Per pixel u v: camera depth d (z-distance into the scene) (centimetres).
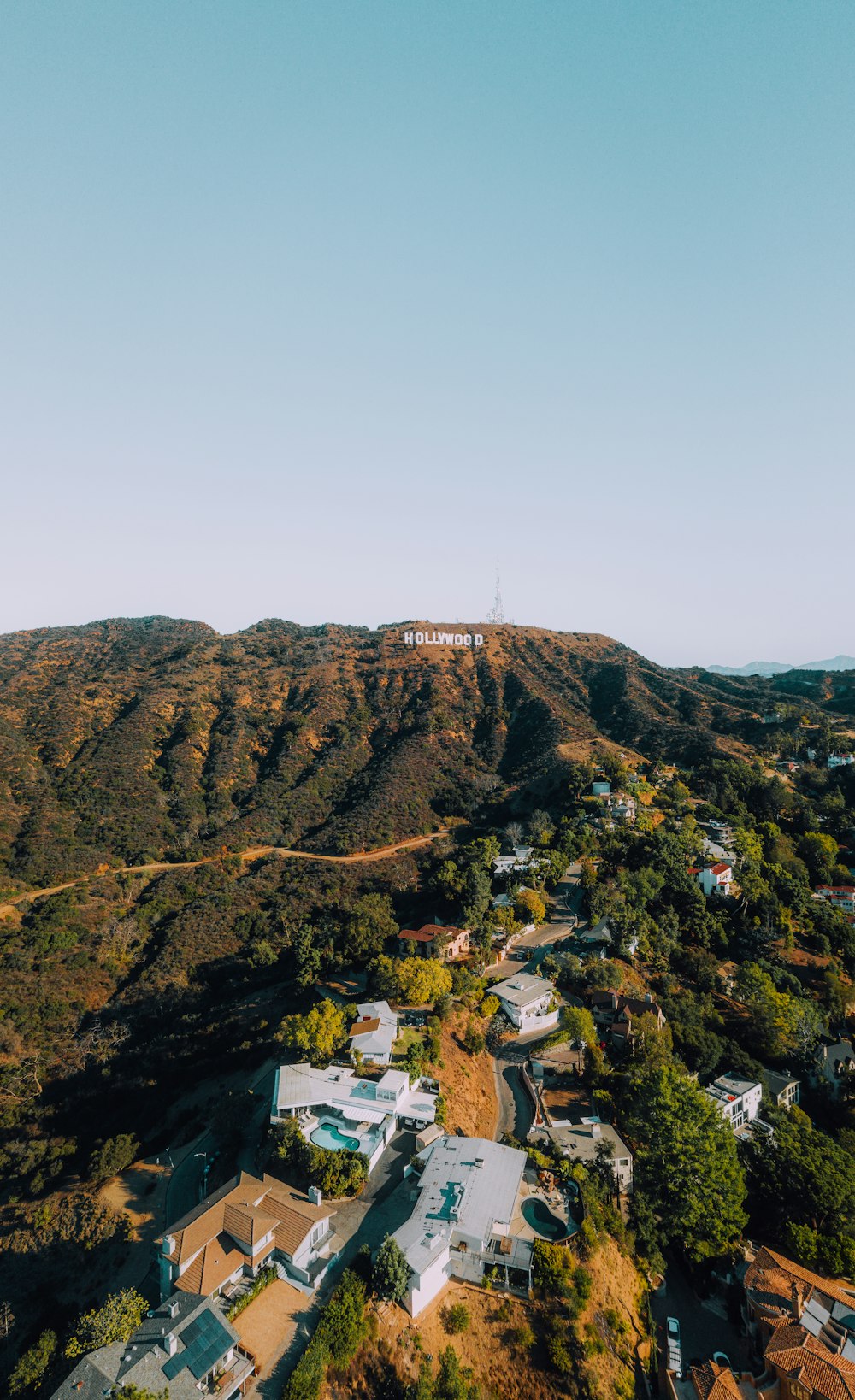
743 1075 7538
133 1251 5328
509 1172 5112
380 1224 4847
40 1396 4262
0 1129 7919
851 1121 7431
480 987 7894
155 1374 3728
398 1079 5928
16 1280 5600
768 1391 4544
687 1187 5509
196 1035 8681
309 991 8862
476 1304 4381
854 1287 5484
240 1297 4284
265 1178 5153
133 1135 6750
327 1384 3816
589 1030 7194
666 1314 5078
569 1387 4066
